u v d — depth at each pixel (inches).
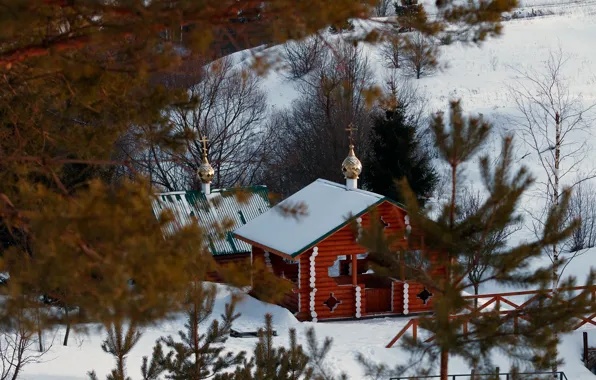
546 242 999.6
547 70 5182.1
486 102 4704.7
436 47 749.3
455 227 990.4
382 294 2306.8
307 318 2217.0
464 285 994.1
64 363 1713.8
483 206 984.9
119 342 1253.1
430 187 3289.9
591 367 1988.2
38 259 557.6
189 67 773.3
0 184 761.0
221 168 3961.6
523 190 972.6
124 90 816.3
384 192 3331.7
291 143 4141.2
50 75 738.8
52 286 566.9
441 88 4859.7
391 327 2132.1
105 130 879.7
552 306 959.0
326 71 3730.3
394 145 3314.5
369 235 1002.7
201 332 2009.1
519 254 989.8
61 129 888.3
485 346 935.7
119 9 575.5
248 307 2287.2
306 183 3996.1
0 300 597.9
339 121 3826.3
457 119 1007.6
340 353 1870.1
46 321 604.7
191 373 1236.5
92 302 566.3
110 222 551.8
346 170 2361.0
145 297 550.6
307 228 2253.9
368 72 4126.5
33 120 857.5
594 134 4224.9
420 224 992.9
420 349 1001.5
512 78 4736.7
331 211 2273.6
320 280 2220.7
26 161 790.5
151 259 552.4
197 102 879.1
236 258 2694.4
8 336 1545.3
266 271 725.3
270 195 842.2
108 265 543.5
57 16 668.1
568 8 6594.5
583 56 5462.6
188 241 601.6
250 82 3887.8
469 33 720.3
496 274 995.3
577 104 4498.0
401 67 4682.6
